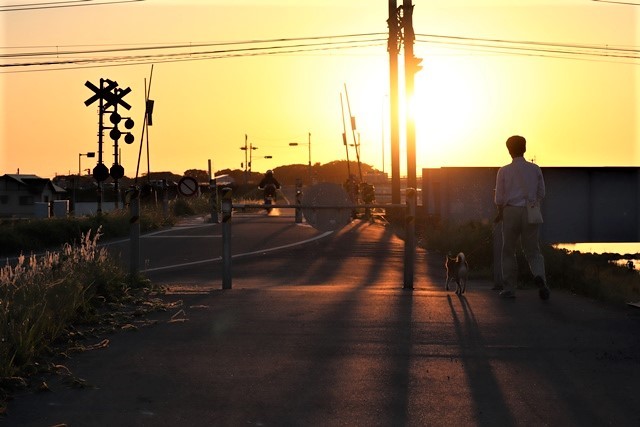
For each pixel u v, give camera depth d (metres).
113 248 24.28
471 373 7.42
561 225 34.69
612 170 34.75
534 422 6.05
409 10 22.55
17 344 7.57
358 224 37.44
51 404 6.43
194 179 36.22
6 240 24.97
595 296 13.20
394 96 30.42
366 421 6.05
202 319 9.91
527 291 12.80
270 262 20.45
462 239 23.45
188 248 24.27
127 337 8.90
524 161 11.52
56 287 9.71
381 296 11.91
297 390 6.85
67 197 85.50
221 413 6.22
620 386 7.00
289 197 68.94
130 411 6.26
